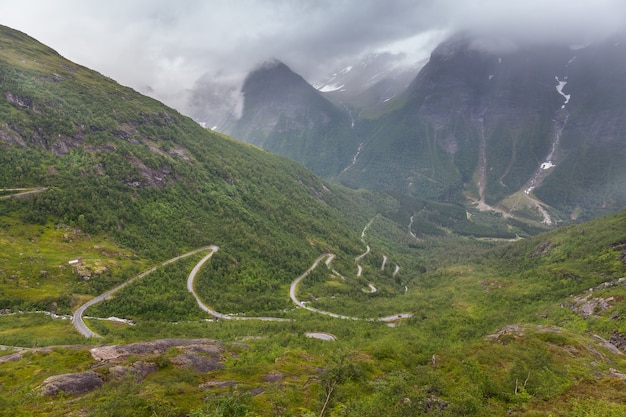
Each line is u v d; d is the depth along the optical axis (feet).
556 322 473.26
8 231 569.23
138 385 202.69
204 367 261.65
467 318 535.60
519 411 198.59
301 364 287.69
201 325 508.94
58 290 512.63
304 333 482.69
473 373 241.76
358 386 230.27
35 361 254.88
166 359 251.80
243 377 244.83
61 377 212.23
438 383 230.48
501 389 223.30
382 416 156.97
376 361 297.53
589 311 467.52
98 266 573.33
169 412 169.37
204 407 173.47
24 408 178.70
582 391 216.95
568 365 269.23
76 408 175.11
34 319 443.32
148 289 576.20
